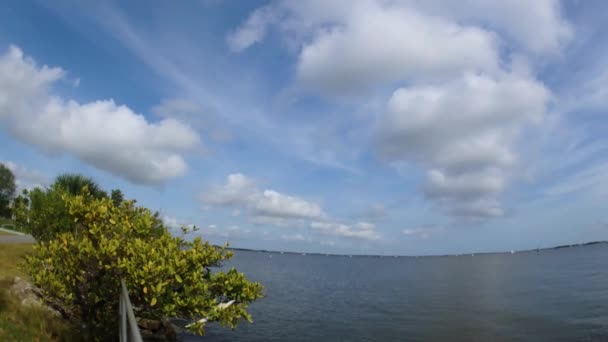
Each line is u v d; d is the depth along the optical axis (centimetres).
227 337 2092
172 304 676
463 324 2700
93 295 716
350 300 4250
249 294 789
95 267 724
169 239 781
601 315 2831
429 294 4806
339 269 13400
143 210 891
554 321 2702
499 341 2183
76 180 2212
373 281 7450
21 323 780
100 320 745
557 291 4506
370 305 3803
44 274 718
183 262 698
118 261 669
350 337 2312
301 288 5762
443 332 2453
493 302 3809
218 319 735
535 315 2977
